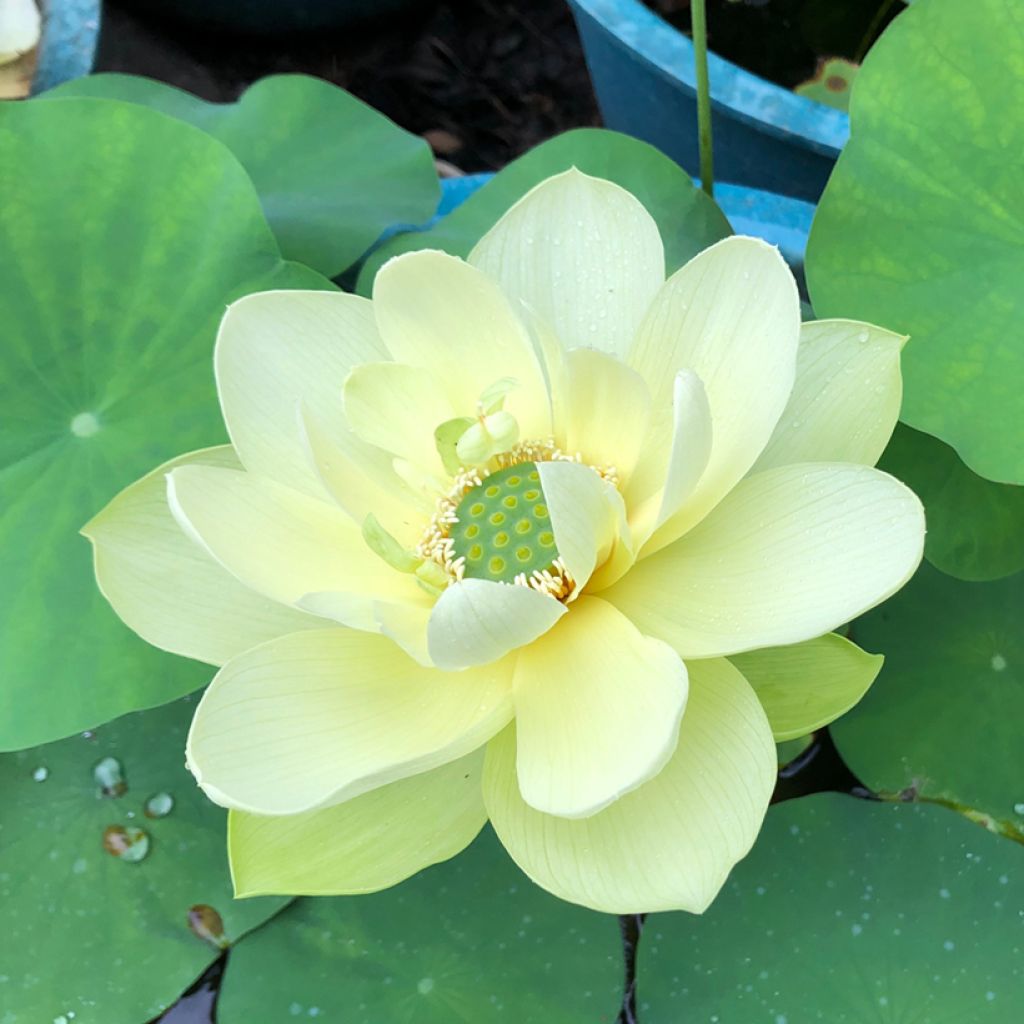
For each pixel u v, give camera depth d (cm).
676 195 61
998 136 55
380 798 49
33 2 76
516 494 50
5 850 55
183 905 55
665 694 43
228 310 49
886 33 56
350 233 62
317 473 46
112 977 54
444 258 47
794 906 55
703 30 60
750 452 46
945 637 59
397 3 126
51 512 53
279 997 54
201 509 46
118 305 56
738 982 54
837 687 50
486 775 47
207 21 124
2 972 54
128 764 57
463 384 50
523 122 126
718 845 44
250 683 46
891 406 49
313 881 48
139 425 55
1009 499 56
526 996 54
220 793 43
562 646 47
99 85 67
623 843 45
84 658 52
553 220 51
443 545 50
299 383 49
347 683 47
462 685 47
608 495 46
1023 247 54
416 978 54
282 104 66
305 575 47
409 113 126
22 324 55
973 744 57
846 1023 53
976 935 54
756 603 46
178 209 56
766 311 47
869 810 56
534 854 45
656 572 48
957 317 54
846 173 56
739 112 72
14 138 56
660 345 48
